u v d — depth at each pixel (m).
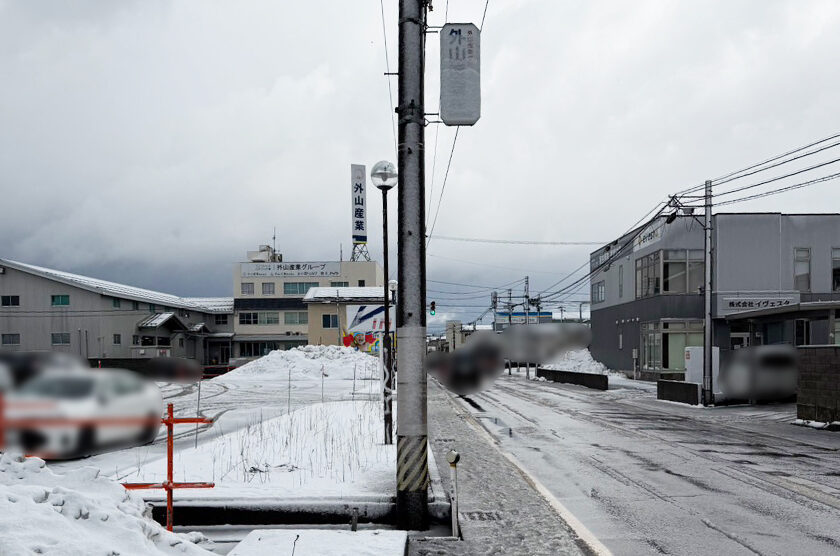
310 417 16.47
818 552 6.36
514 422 18.62
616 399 28.23
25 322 54.78
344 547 5.88
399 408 7.33
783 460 12.01
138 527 5.12
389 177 13.16
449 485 9.16
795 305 22.75
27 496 4.84
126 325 57.69
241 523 7.62
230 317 79.00
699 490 9.27
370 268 80.00
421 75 7.53
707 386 24.06
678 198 25.14
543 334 50.59
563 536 6.76
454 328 74.31
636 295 42.69
